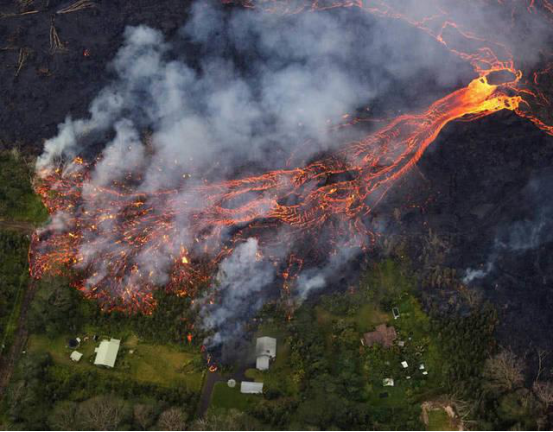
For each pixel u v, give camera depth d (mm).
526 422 88250
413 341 98062
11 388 92875
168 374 95625
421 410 92125
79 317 99625
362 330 99375
